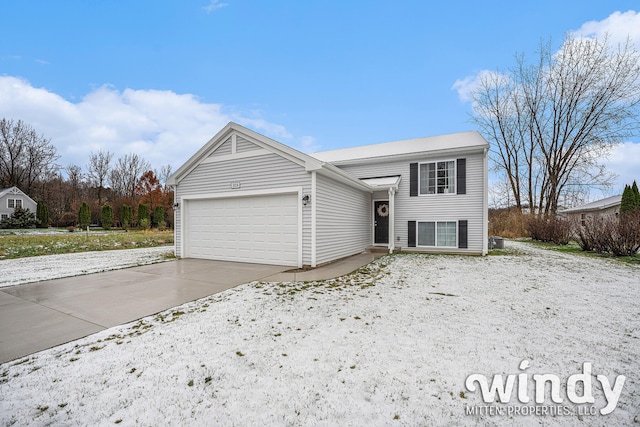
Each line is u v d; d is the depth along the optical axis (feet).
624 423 6.82
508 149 71.92
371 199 43.39
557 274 23.77
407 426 6.63
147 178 125.80
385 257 34.09
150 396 7.72
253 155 29.84
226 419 6.83
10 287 19.86
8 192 106.11
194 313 14.44
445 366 9.25
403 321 13.17
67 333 12.05
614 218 35.81
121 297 17.38
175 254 35.29
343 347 10.57
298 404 7.37
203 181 33.32
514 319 13.43
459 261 30.99
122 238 61.46
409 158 41.24
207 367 9.19
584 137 60.29
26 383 8.37
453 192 38.88
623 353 10.14
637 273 24.12
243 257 30.78
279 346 10.66
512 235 68.85
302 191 27.17
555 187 64.64
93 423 6.73
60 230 96.53
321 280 21.71
